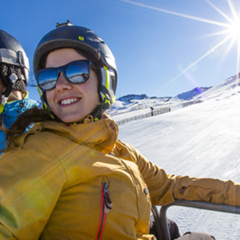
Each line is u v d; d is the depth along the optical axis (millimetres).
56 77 965
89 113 1046
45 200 750
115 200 883
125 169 1011
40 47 1036
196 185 1266
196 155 4559
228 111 13219
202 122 10203
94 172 881
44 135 895
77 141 944
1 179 713
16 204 691
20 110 1543
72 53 1039
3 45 1549
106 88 1115
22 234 681
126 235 867
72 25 1146
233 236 1748
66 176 817
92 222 816
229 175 3115
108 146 1071
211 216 2113
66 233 811
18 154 795
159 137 8047
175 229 1389
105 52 1170
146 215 1028
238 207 1134
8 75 1539
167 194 1290
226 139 5660
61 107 984
